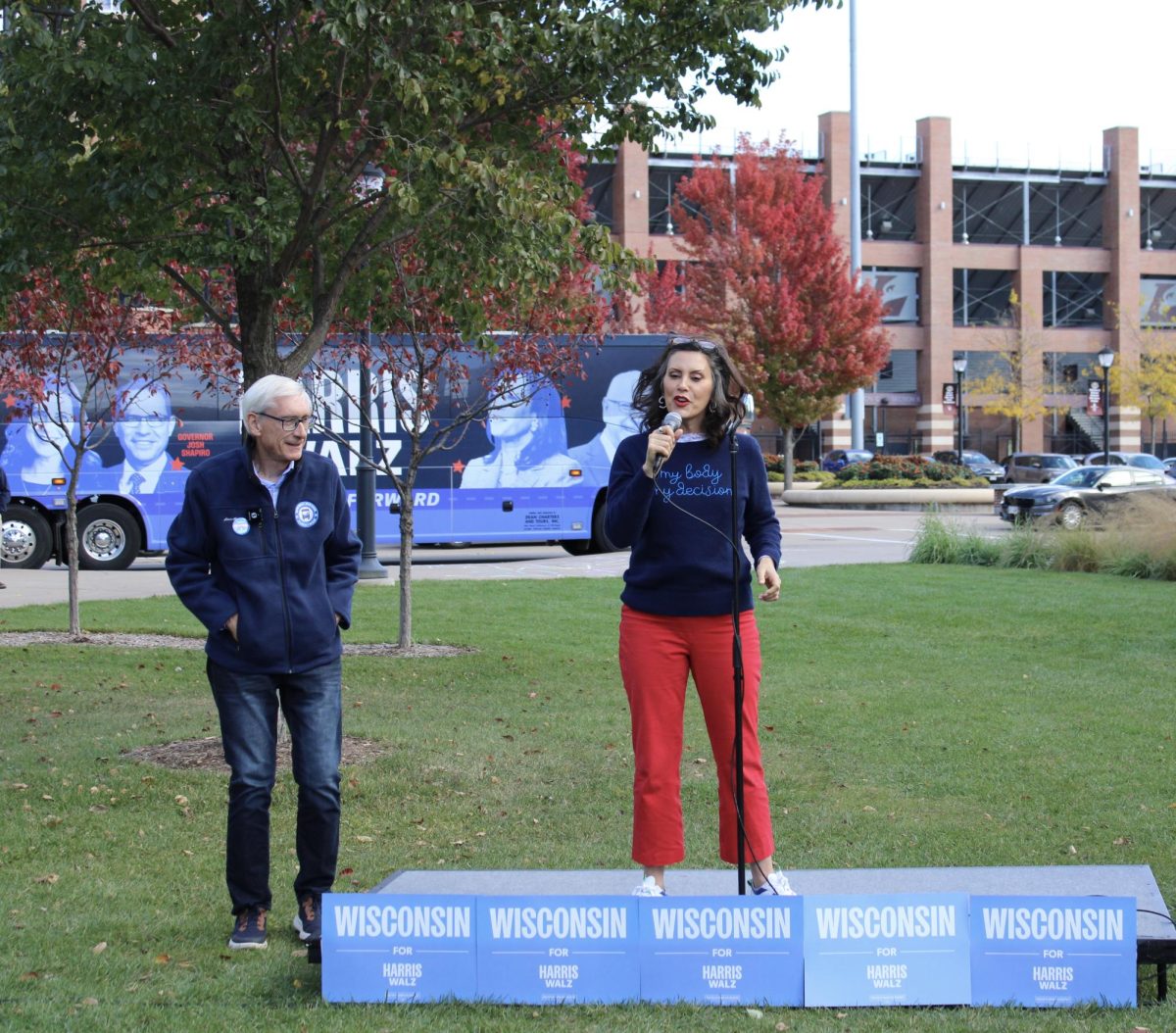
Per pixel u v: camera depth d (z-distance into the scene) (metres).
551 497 22.98
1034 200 66.88
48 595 17.05
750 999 4.15
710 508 4.51
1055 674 10.87
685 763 7.83
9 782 7.07
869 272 64.44
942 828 6.41
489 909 4.20
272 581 4.61
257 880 4.71
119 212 7.84
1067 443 69.81
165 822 6.43
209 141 7.64
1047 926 4.12
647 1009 4.11
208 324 13.27
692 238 42.91
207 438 21.28
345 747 8.10
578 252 9.39
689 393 4.47
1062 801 6.93
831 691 10.13
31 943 4.71
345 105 8.17
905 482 41.16
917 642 12.63
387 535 22.33
